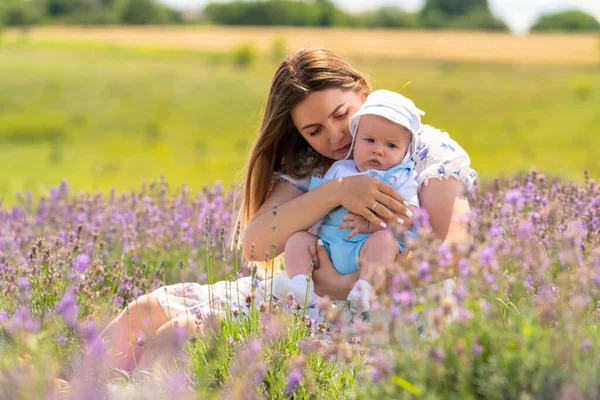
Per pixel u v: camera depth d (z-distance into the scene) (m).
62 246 4.19
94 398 2.36
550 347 2.04
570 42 89.25
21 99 50.47
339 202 3.21
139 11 123.25
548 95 53.66
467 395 2.00
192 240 4.99
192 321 3.05
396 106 3.24
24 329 2.60
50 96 51.59
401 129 3.24
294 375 2.35
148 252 5.02
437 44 88.25
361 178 3.18
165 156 39.19
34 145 40.91
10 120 45.56
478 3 124.94
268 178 3.75
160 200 5.82
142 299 3.22
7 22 111.31
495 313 2.23
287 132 3.70
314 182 3.51
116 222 5.18
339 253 3.20
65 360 2.69
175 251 4.96
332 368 2.65
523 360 2.01
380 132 3.23
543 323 2.26
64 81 55.69
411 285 2.23
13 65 60.84
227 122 48.00
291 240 3.30
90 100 51.31
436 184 3.23
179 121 47.78
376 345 2.65
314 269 3.23
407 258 3.01
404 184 3.21
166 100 52.56
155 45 87.06
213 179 31.17
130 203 5.85
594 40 91.25
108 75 58.97
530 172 4.88
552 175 6.42
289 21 122.31
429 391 2.05
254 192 3.78
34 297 3.47
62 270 3.83
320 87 3.44
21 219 5.88
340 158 3.57
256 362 2.42
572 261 2.36
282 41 80.94
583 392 1.95
